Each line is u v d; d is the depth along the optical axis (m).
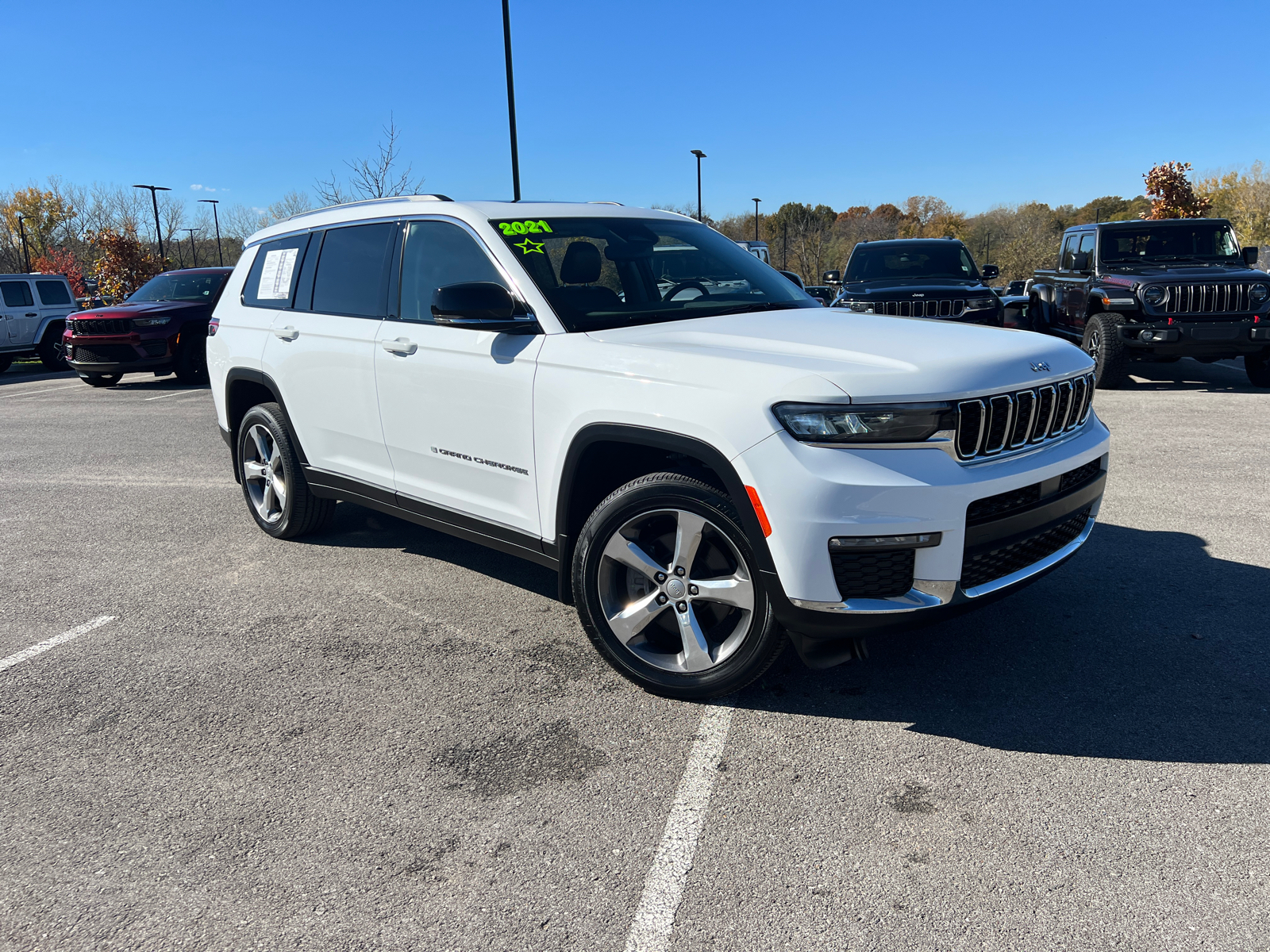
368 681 3.43
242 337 5.07
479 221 3.74
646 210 4.35
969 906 2.14
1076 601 3.92
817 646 2.90
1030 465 2.89
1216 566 4.28
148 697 3.33
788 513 2.69
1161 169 22.62
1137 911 2.10
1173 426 7.59
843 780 2.68
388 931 2.11
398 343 3.96
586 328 3.38
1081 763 2.71
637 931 2.09
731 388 2.81
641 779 2.72
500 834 2.47
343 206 4.61
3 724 3.15
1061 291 11.08
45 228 51.09
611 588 3.26
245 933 2.12
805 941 2.04
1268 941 1.99
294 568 4.75
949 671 3.33
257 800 2.66
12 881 2.32
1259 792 2.54
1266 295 9.01
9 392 14.02
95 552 5.14
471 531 3.85
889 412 2.64
